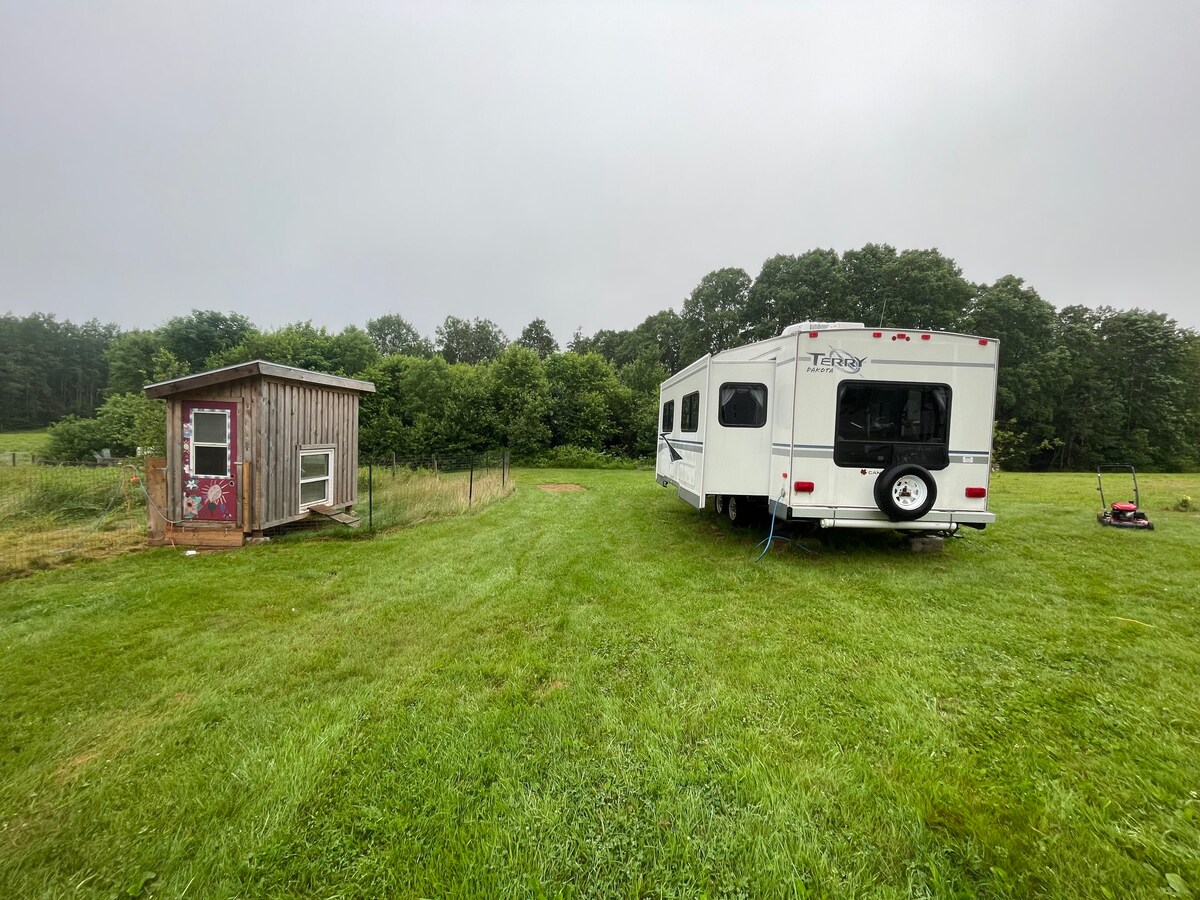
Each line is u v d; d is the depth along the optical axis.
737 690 3.07
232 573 5.46
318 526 8.00
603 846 1.92
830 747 2.51
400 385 24.28
